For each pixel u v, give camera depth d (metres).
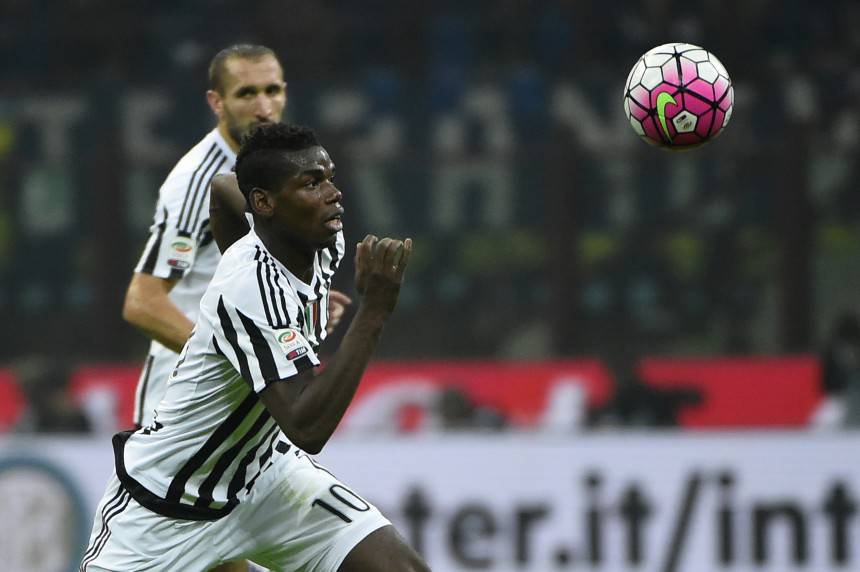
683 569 27.53
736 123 41.75
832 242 36.84
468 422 35.19
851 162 36.88
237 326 13.98
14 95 50.03
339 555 15.52
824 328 36.75
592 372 35.94
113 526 15.52
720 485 27.59
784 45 48.31
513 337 37.84
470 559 28.14
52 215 38.50
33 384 35.12
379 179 37.69
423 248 37.94
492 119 44.28
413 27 50.44
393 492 28.52
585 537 27.84
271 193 13.98
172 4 52.00
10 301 38.75
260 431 15.16
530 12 50.00
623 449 27.92
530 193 37.59
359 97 45.62
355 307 35.69
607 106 44.97
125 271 38.16
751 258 37.16
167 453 15.13
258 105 18.00
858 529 27.08
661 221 37.44
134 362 38.34
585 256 37.53
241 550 15.72
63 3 52.22
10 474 29.27
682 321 37.41
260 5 51.31
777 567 27.31
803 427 34.88
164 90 46.53
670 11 49.28
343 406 13.59
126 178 38.19
